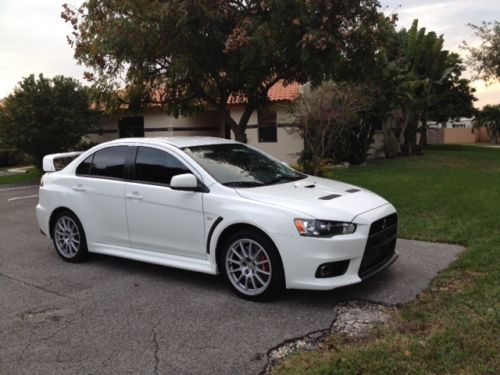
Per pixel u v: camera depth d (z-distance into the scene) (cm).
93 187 646
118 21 880
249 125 2047
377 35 875
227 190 537
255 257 511
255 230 509
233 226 524
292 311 484
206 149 610
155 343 425
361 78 986
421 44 2272
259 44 775
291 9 788
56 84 1953
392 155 2344
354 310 481
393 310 475
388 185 1277
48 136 1925
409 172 1625
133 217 605
